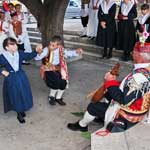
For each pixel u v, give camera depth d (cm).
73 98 695
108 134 456
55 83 631
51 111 631
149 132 456
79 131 547
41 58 619
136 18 936
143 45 422
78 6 1908
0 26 912
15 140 527
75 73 875
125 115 449
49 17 938
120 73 856
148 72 421
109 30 938
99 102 510
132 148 421
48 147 505
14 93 568
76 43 1112
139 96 431
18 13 959
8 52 566
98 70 904
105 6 929
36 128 565
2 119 601
